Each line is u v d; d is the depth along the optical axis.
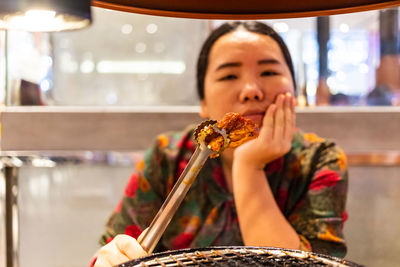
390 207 1.66
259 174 1.02
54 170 1.71
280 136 1.02
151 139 1.76
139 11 0.72
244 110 1.03
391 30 1.78
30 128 1.74
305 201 1.08
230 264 0.53
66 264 1.72
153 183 1.20
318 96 1.79
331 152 1.15
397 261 1.66
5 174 1.65
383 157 1.66
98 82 1.90
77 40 1.87
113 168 1.72
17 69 1.77
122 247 0.64
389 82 1.80
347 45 1.79
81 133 1.75
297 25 1.76
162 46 1.93
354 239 1.67
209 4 0.73
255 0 0.72
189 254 0.58
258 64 1.05
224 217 1.11
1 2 0.45
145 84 1.92
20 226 1.69
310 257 0.57
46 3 0.45
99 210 1.73
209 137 0.60
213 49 1.09
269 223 0.93
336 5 0.71
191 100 1.91
